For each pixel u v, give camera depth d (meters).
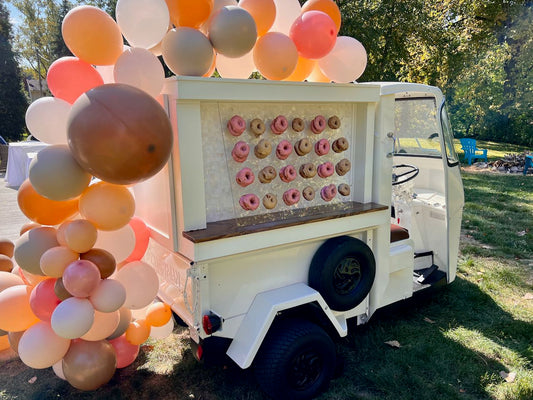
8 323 2.08
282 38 2.10
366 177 2.63
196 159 2.00
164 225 2.22
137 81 1.85
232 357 2.13
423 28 10.88
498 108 18.69
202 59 1.91
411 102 3.63
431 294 3.57
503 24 14.36
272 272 2.31
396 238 2.97
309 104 2.40
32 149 10.38
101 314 2.06
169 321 2.61
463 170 12.11
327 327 2.45
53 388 2.57
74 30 1.79
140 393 2.49
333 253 2.38
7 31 23.14
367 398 2.39
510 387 2.50
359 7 9.56
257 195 2.31
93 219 1.90
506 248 5.05
